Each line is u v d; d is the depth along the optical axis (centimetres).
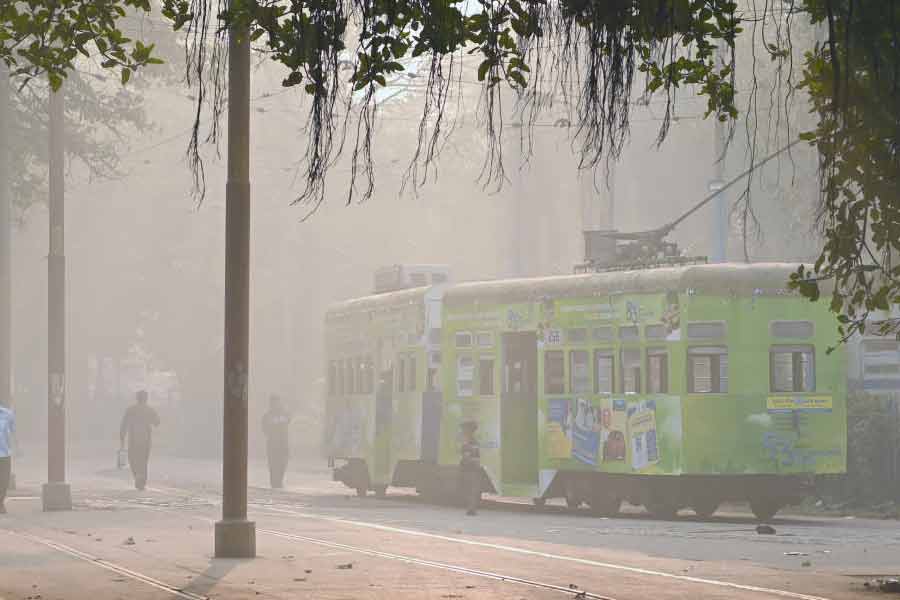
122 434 7081
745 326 5047
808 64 2470
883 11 2347
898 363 5744
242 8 2148
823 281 5106
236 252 3594
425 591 2836
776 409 5056
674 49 2108
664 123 2042
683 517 5403
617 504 5338
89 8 2564
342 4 2073
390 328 6469
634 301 5206
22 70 2606
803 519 5350
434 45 2070
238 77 3600
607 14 2019
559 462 5469
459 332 5941
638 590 2870
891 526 4903
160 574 3166
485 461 5728
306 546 3875
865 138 2472
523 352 5788
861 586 2955
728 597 2753
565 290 5491
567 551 3788
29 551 3728
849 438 5825
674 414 5031
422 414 6103
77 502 6038
